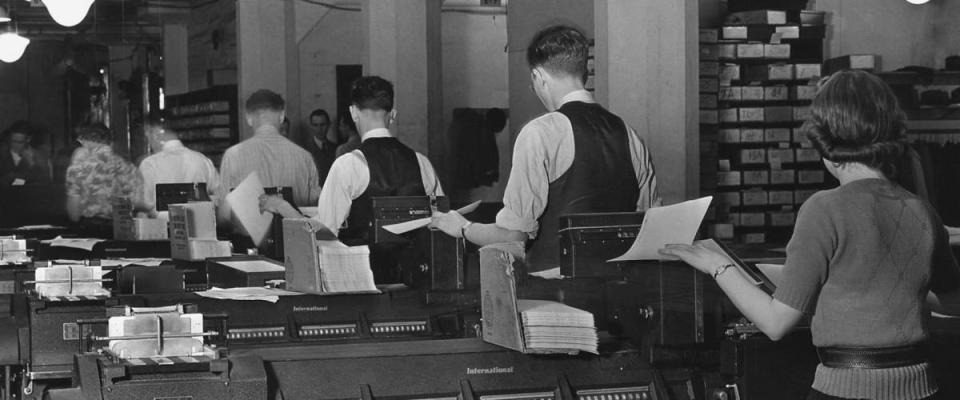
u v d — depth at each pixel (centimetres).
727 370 328
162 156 912
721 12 1104
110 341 304
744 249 666
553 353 324
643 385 329
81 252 704
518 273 317
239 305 468
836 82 281
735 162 1054
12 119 1925
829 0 1162
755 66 1051
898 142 277
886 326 273
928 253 279
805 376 329
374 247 505
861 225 274
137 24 1908
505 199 429
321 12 1555
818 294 279
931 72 1104
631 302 340
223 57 1694
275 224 595
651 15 878
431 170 598
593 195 430
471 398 318
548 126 429
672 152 882
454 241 454
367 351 325
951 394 338
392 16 1230
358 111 588
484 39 1562
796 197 1055
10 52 1642
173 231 607
